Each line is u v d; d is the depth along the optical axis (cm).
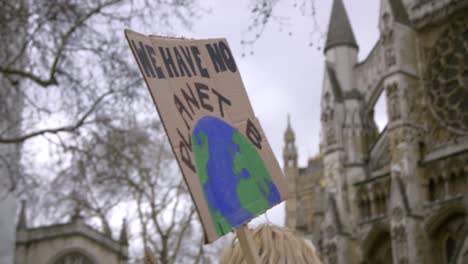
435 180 4641
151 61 492
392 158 4819
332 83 5653
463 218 4403
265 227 373
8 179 2867
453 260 3944
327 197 5334
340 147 5425
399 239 4541
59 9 2359
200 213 459
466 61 4709
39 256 5931
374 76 5516
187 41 537
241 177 503
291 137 13850
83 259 6000
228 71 552
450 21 4859
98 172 2789
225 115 525
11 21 2403
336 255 5025
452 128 4678
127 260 6112
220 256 395
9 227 3167
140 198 4066
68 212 4950
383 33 5112
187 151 478
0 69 2264
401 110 4847
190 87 512
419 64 5009
